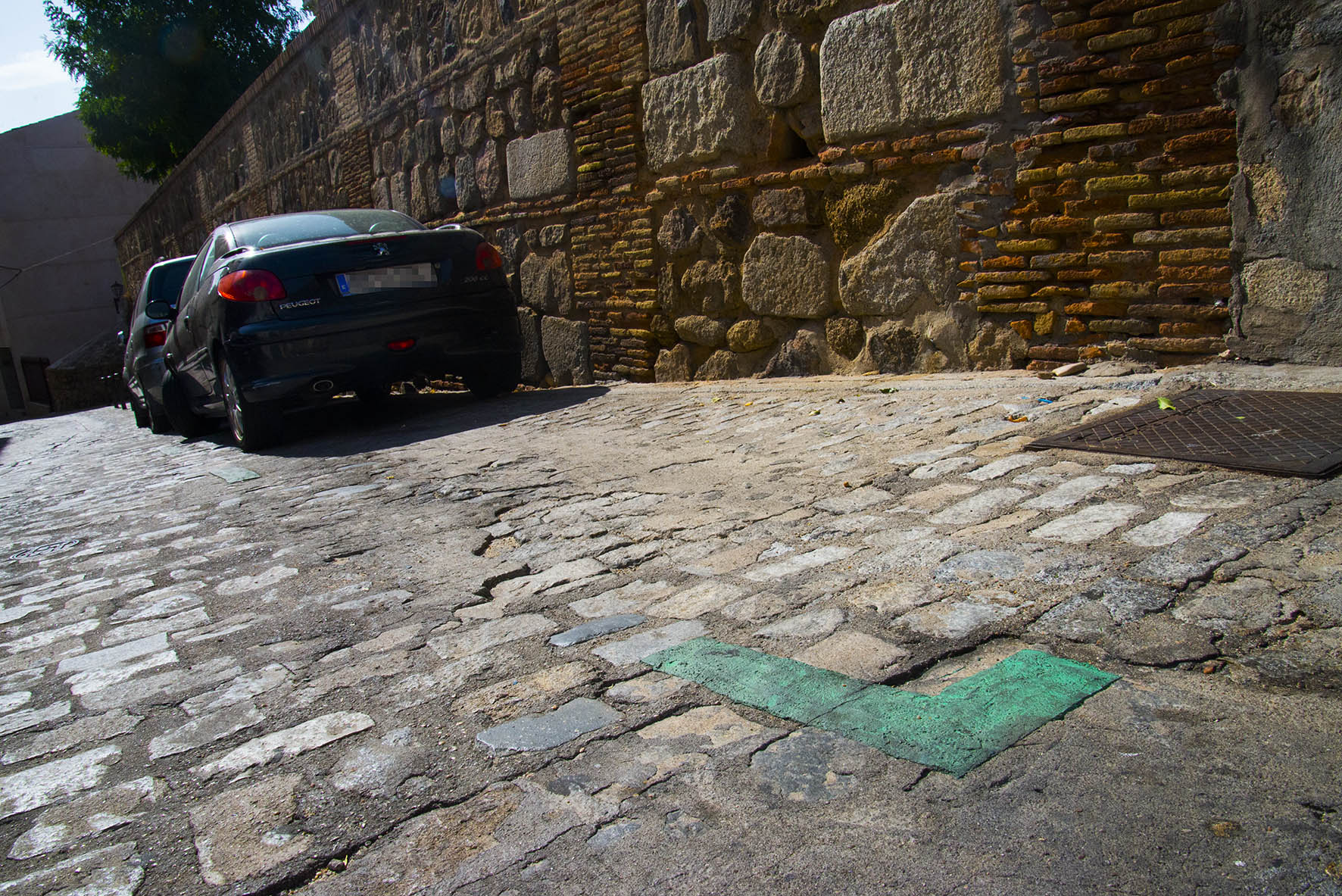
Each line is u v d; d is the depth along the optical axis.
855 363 5.82
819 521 3.18
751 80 6.14
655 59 6.74
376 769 1.93
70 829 1.85
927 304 5.36
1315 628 2.02
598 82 7.29
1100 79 4.45
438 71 9.67
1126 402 3.95
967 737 1.78
